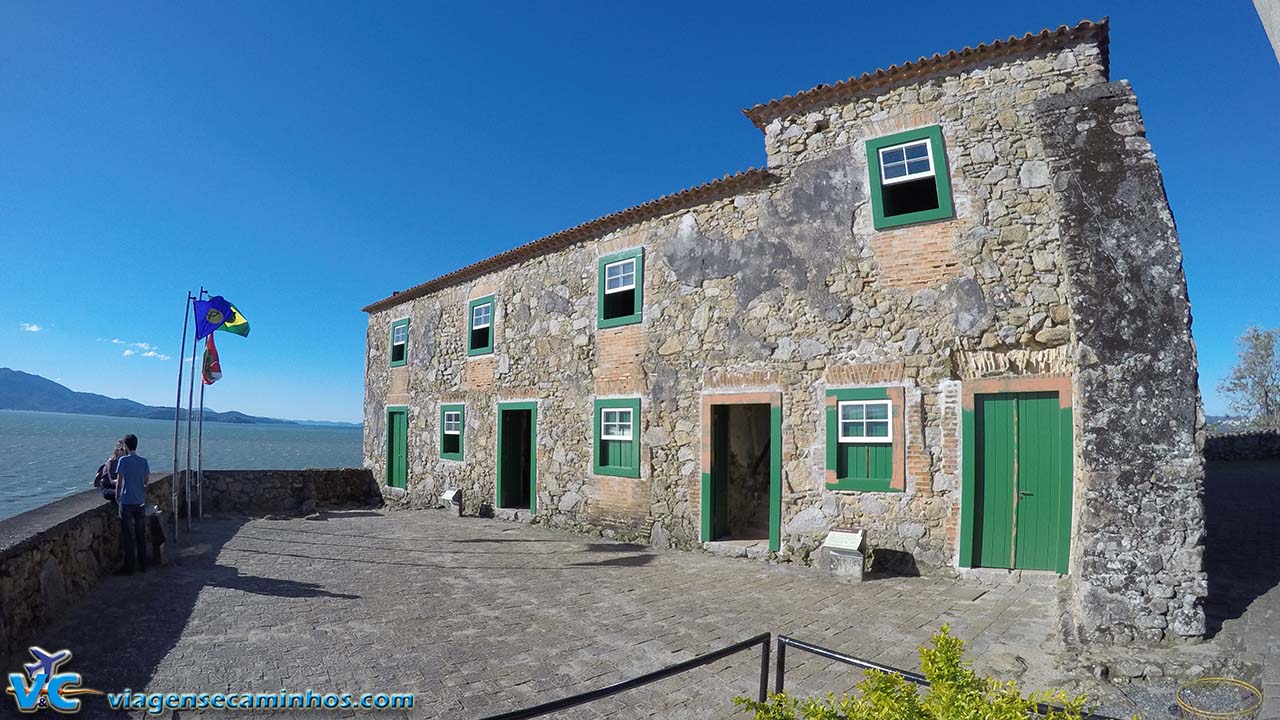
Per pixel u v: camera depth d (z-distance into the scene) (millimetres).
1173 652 4520
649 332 11312
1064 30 7762
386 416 18984
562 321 13188
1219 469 17266
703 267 10602
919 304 8453
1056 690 4367
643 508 11188
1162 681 4250
